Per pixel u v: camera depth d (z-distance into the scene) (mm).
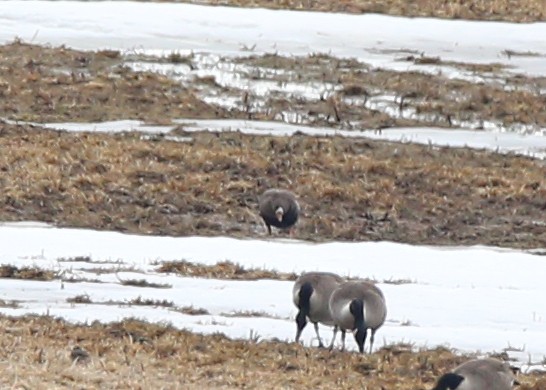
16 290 75875
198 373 56531
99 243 93250
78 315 67875
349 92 134875
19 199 104562
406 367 61125
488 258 95312
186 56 140500
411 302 78375
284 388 55219
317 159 118125
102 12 149750
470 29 152125
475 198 112625
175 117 128125
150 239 96062
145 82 134250
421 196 112250
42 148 116188
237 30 148000
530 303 80125
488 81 139375
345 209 108625
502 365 53688
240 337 65438
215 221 104625
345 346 66062
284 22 150875
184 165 115000
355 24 151625
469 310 77250
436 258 94500
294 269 88250
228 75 137250
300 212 106625
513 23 155000
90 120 126688
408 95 135125
